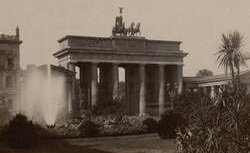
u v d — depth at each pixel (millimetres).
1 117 59875
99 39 125125
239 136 23219
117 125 50938
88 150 36688
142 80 129375
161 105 128500
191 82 137500
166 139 47094
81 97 111625
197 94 73938
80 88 125125
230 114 24516
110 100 100500
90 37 123625
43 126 48438
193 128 25266
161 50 132000
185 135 25344
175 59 134125
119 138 47094
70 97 106625
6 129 39469
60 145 40281
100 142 44562
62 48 126000
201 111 26172
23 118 39125
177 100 81750
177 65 134250
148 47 131125
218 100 27812
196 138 24609
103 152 35281
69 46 120562
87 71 131250
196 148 24312
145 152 34969
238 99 27156
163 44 132875
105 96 130375
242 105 25344
